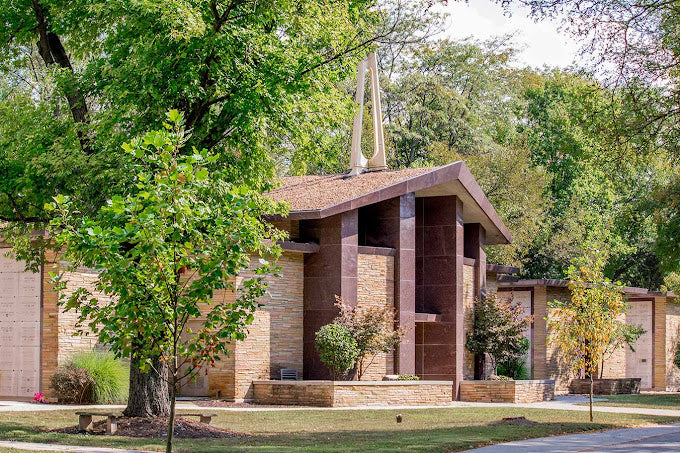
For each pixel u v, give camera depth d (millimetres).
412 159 54625
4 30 21406
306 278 28828
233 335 11477
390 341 28031
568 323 23125
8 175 19406
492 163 48219
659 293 42969
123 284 10805
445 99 54875
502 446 16875
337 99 22188
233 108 19297
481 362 34000
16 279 25844
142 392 19750
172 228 10680
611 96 20406
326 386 25766
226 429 19250
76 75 20203
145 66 18328
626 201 56188
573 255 51188
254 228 11672
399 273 30094
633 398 34000
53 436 17062
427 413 24391
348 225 28703
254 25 19609
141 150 11109
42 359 24750
